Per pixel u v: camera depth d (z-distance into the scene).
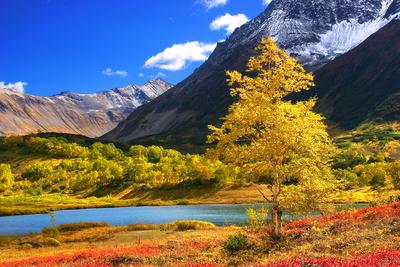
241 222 91.12
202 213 122.50
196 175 193.12
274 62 33.75
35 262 36.62
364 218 38.47
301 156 32.69
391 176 150.88
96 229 78.06
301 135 30.67
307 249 26.38
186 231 65.75
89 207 165.50
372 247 22.67
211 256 30.33
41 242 63.06
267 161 32.09
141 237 62.22
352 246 24.69
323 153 32.09
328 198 32.69
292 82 32.66
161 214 124.00
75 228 82.56
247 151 31.55
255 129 32.56
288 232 37.84
